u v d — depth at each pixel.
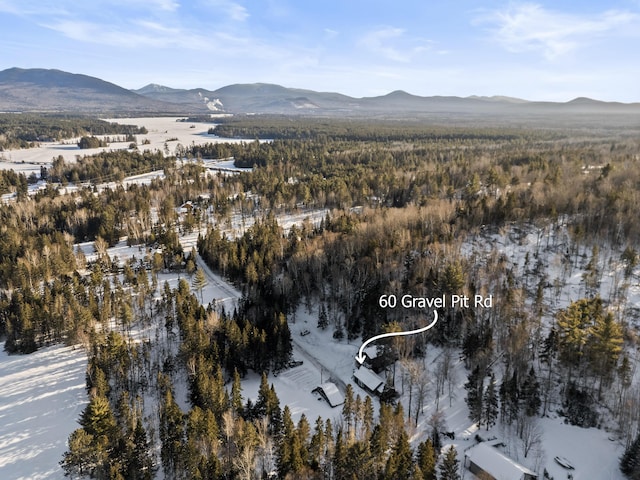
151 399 85.50
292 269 121.00
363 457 61.88
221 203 188.12
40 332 102.69
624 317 93.75
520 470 61.53
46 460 70.19
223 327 95.50
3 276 126.38
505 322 90.50
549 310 98.81
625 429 70.56
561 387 81.00
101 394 78.12
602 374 76.88
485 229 134.25
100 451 65.56
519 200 144.00
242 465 61.09
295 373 93.31
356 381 88.62
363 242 123.25
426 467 59.97
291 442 63.31
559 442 71.88
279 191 196.38
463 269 108.25
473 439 73.12
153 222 183.12
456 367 88.88
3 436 75.00
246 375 92.88
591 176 163.50
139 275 121.50
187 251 155.12
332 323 108.56
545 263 115.19
